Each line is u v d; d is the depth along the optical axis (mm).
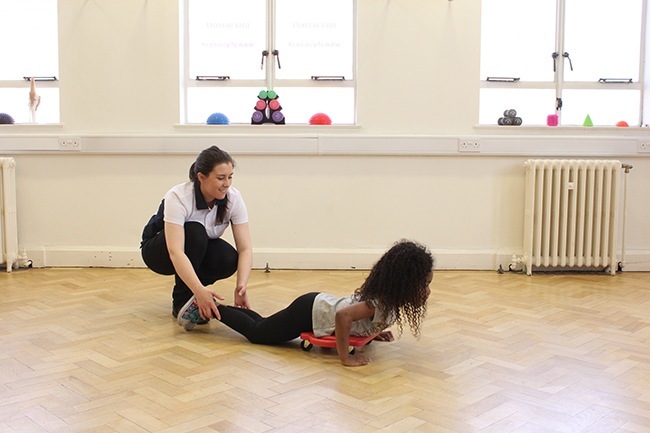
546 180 4266
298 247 4449
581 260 4297
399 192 4430
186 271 2732
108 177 4410
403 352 2572
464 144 4363
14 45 4547
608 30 4590
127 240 4445
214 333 2838
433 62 4379
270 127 4387
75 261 4434
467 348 2631
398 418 1914
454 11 4352
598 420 1915
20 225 4430
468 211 4441
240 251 2980
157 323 2984
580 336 2814
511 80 4562
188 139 4340
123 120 4402
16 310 3205
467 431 1829
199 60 4543
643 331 2902
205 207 2844
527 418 1926
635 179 4461
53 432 1801
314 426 1851
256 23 4535
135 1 4340
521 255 4387
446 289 3795
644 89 4605
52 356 2484
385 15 4344
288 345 2676
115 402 2021
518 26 4555
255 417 1911
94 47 4367
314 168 4402
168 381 2215
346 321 2365
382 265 2391
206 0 4516
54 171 4402
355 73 4527
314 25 4535
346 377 2273
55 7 4520
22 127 4387
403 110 4406
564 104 4609
